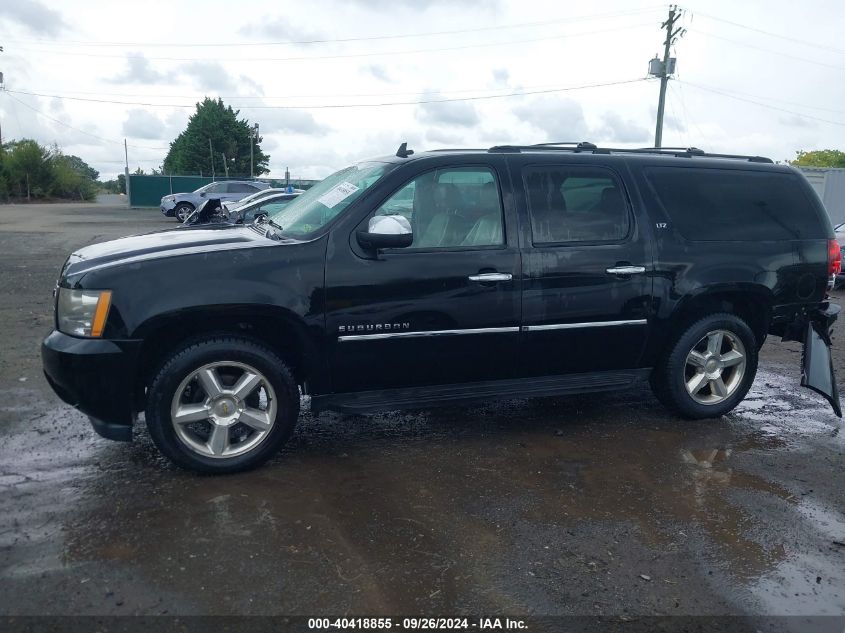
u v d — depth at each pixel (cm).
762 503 396
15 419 489
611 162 488
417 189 442
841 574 328
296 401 421
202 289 389
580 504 388
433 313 432
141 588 298
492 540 347
